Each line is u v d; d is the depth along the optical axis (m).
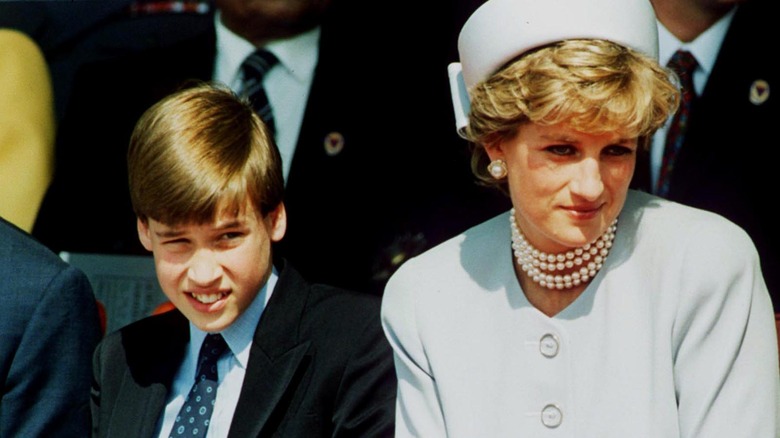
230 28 14.38
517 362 9.08
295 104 14.23
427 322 9.42
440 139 13.81
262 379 10.38
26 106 14.86
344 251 14.06
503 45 8.60
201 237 10.04
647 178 12.78
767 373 8.63
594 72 8.12
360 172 14.05
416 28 13.90
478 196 13.67
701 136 12.81
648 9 8.70
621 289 8.85
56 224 14.84
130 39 14.75
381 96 14.02
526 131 8.55
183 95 10.34
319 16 14.14
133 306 14.63
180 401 10.84
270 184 10.27
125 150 14.73
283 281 10.78
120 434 10.66
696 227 8.86
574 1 8.45
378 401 10.35
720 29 12.79
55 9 14.90
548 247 8.98
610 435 8.54
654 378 8.55
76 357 11.27
